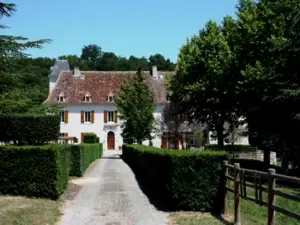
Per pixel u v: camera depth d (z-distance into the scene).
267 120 25.64
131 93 52.56
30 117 17.89
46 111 24.98
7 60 21.02
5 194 16.41
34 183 16.28
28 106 23.67
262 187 10.14
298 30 21.45
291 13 21.84
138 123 51.94
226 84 37.91
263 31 31.42
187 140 59.19
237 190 11.71
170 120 58.91
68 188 20.00
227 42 40.66
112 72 76.50
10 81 21.91
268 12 31.38
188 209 13.88
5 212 12.56
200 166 13.75
